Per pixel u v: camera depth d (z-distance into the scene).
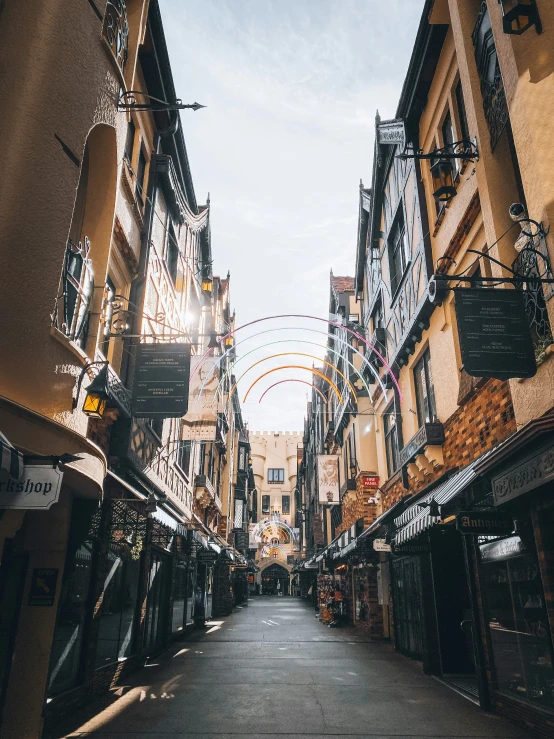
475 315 5.61
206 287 16.89
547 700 5.34
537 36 5.83
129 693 7.71
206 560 17.98
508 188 6.79
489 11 6.59
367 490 16.08
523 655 5.88
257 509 63.59
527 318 5.73
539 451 4.59
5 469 3.70
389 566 13.41
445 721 6.25
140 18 8.42
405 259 11.98
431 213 10.35
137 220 10.03
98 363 6.14
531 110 5.65
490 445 7.16
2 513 4.52
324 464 21.66
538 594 5.48
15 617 5.74
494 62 6.88
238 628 18.56
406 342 11.41
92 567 7.32
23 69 5.09
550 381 5.24
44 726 5.68
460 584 9.61
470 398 8.02
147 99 10.95
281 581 60.75
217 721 6.25
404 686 8.34
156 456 10.69
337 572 21.95
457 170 8.91
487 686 6.80
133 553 9.44
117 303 8.73
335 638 15.25
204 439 12.59
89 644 7.06
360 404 17.66
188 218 14.84
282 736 5.68
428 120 10.65
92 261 6.76
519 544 5.88
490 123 7.05
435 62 10.15
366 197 16.47
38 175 5.00
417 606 10.62
